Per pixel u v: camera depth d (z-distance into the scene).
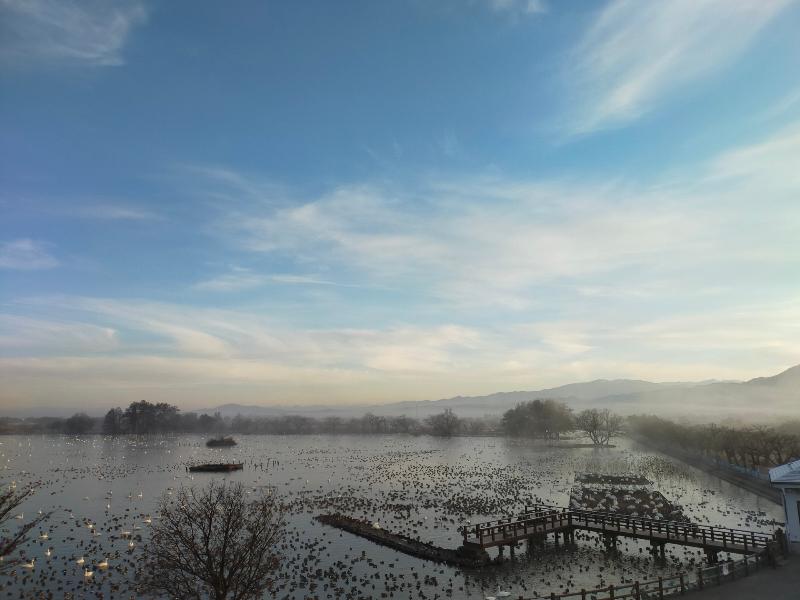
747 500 88.81
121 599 45.97
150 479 125.62
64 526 74.25
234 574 39.66
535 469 139.25
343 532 71.25
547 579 50.97
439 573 53.59
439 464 155.62
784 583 37.19
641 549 61.00
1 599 46.16
